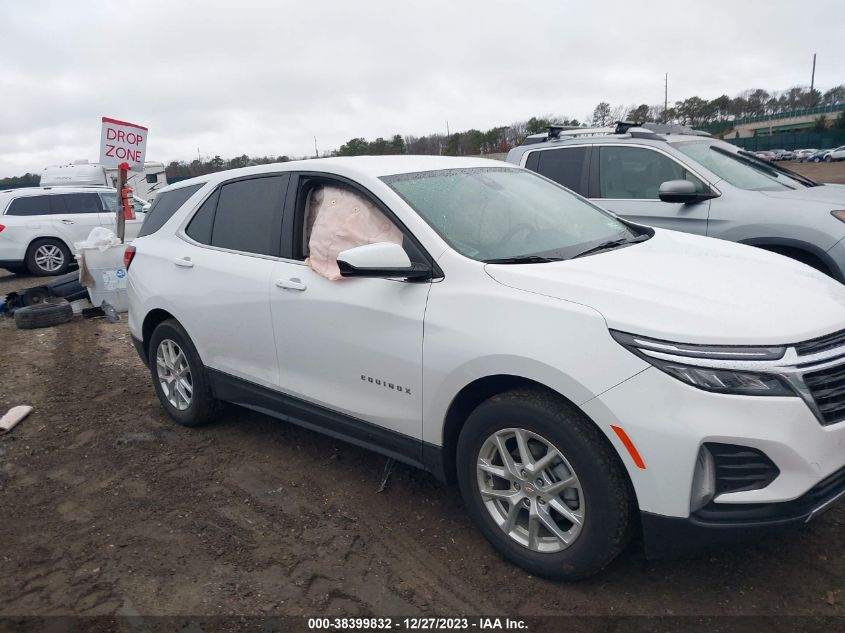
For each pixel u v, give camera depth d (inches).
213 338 171.9
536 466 112.0
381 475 158.1
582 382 103.3
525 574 118.4
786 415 96.8
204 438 184.7
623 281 114.8
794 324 104.1
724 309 105.4
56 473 168.6
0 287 510.0
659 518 101.1
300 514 142.6
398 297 129.3
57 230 544.1
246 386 166.9
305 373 150.1
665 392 98.9
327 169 150.9
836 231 207.9
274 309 152.9
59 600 117.1
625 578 116.1
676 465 98.4
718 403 97.0
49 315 338.6
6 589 121.0
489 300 117.4
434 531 133.8
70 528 141.3
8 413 206.7
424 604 112.3
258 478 159.8
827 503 101.7
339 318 138.6
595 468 104.3
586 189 269.7
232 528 138.2
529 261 126.9
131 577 122.9
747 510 99.5
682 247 143.3
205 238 177.6
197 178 191.3
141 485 159.3
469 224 135.9
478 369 115.7
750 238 224.2
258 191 166.4
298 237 154.6
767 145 2534.5
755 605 108.4
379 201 137.7
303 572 122.5
